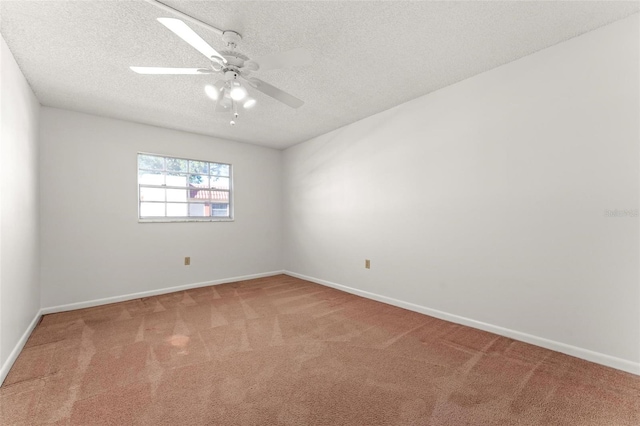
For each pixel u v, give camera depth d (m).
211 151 4.11
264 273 4.66
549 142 2.04
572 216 1.94
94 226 3.20
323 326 2.52
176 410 1.42
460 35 1.88
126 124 3.42
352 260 3.63
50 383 1.65
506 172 2.26
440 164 2.69
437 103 2.70
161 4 1.56
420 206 2.86
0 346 1.71
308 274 4.37
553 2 1.60
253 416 1.38
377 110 3.20
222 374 1.75
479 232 2.42
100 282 3.21
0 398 1.52
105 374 1.75
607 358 1.80
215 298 3.40
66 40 1.89
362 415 1.39
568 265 1.96
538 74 2.09
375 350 2.06
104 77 2.39
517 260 2.20
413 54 2.10
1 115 1.80
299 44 1.95
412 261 2.94
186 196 3.96
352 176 3.61
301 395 1.55
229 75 1.79
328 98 2.86
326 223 4.03
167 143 3.72
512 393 1.55
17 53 2.02
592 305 1.87
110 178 3.30
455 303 2.59
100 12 1.63
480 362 1.88
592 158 1.86
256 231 4.58
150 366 1.84
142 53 2.05
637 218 1.71
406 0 1.56
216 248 4.12
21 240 2.20
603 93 1.82
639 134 1.70
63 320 2.68
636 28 1.71
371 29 1.81
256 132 3.95
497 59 2.19
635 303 1.72
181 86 2.55
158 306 3.10
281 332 2.39
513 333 2.22
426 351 2.04
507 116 2.25
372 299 3.35
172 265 3.73
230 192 4.36
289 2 1.56
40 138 2.89
